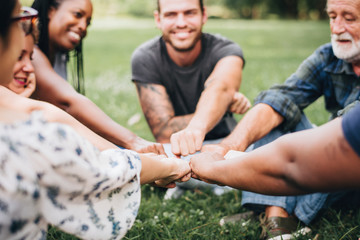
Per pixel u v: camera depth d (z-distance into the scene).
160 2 2.84
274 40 15.97
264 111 2.45
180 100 3.06
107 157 1.37
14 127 1.17
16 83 2.07
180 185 2.89
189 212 2.57
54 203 1.25
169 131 2.87
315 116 4.54
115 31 20.67
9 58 1.25
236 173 1.54
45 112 1.59
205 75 2.95
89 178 1.26
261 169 1.41
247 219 2.44
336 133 1.20
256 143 2.54
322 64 2.53
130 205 1.46
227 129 2.98
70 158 1.20
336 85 2.51
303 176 1.27
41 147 1.17
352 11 2.16
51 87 2.34
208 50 2.95
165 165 1.80
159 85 3.00
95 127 2.33
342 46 2.26
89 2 2.60
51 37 2.56
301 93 2.57
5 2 1.19
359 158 1.17
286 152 1.32
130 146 2.31
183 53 2.89
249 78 7.09
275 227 2.22
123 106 5.27
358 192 2.44
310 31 19.75
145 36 18.00
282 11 34.78
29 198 1.16
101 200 1.38
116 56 11.38
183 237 2.21
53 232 2.21
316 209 2.22
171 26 2.80
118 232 1.42
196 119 2.48
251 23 27.25
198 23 2.81
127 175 1.40
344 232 2.21
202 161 1.87
